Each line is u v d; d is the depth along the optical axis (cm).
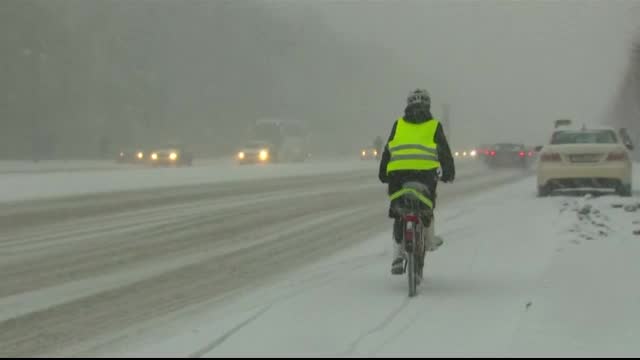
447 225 5475
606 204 6469
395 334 2500
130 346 2531
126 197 7494
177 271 3975
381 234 5391
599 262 3738
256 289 3469
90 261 4266
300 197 8381
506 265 3759
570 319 2673
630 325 2592
